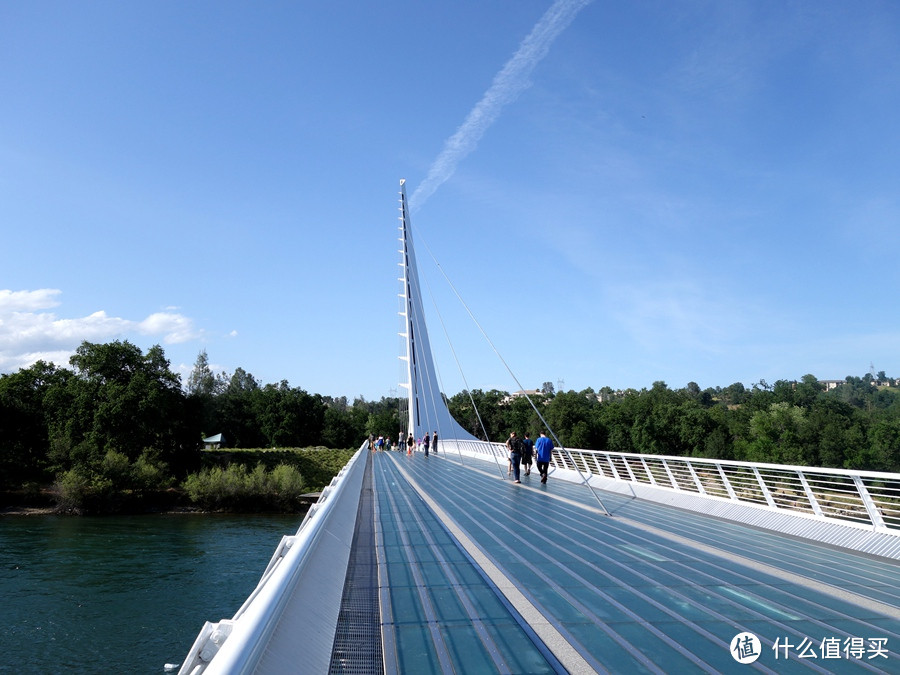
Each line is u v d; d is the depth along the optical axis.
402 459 34.69
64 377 63.38
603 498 14.88
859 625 5.04
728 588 6.16
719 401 157.12
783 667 4.14
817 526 9.39
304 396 97.19
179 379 64.25
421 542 8.66
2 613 23.02
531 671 4.00
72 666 18.38
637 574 6.73
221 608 24.05
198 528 43.78
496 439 106.94
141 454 55.91
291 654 3.34
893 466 57.19
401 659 4.18
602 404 110.19
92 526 43.50
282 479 55.38
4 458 53.94
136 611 23.50
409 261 75.69
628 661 4.20
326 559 5.94
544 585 6.21
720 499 12.27
